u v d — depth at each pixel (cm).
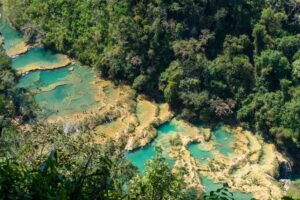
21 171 916
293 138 6269
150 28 6950
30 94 6231
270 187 5744
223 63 6862
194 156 6162
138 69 7069
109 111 6588
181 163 5941
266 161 6162
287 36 7012
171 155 6084
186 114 6675
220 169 5962
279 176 6159
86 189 961
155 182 2005
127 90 7025
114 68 7088
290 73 6681
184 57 6875
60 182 912
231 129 6625
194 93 6700
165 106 6869
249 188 5706
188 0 6975
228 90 6875
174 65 6825
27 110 5991
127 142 6175
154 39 6944
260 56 6906
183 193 2180
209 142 6400
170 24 7000
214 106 6688
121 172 2594
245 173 5947
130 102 6819
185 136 6425
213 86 6800
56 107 6625
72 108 6625
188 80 6744
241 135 6544
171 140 6316
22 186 882
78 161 1839
